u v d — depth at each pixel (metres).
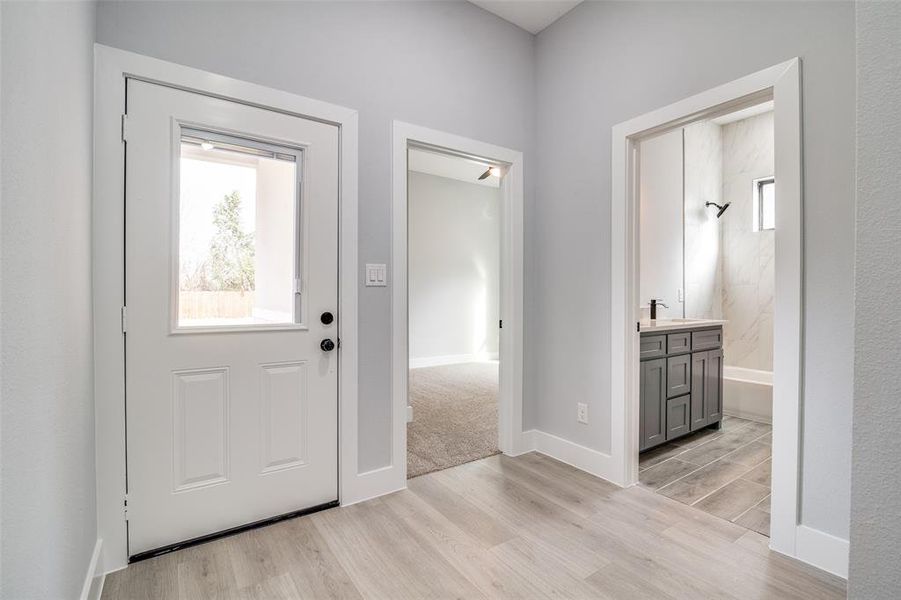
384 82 2.26
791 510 1.70
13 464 0.76
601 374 2.48
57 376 1.06
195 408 1.78
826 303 1.62
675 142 4.05
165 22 1.70
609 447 2.43
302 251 2.03
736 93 1.89
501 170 2.86
